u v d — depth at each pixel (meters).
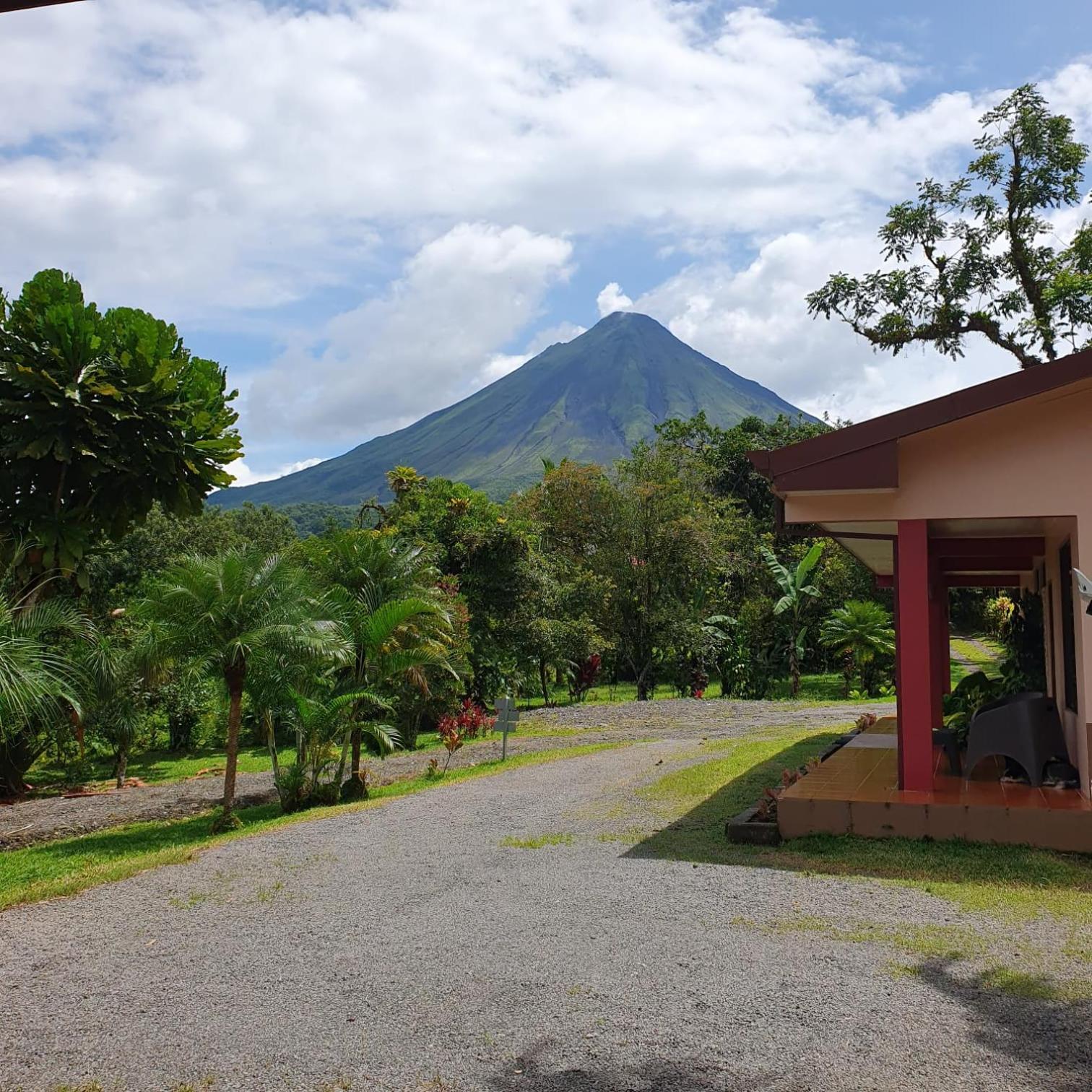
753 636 32.78
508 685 29.38
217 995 5.08
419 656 15.09
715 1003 4.68
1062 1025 4.28
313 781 13.66
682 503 34.88
